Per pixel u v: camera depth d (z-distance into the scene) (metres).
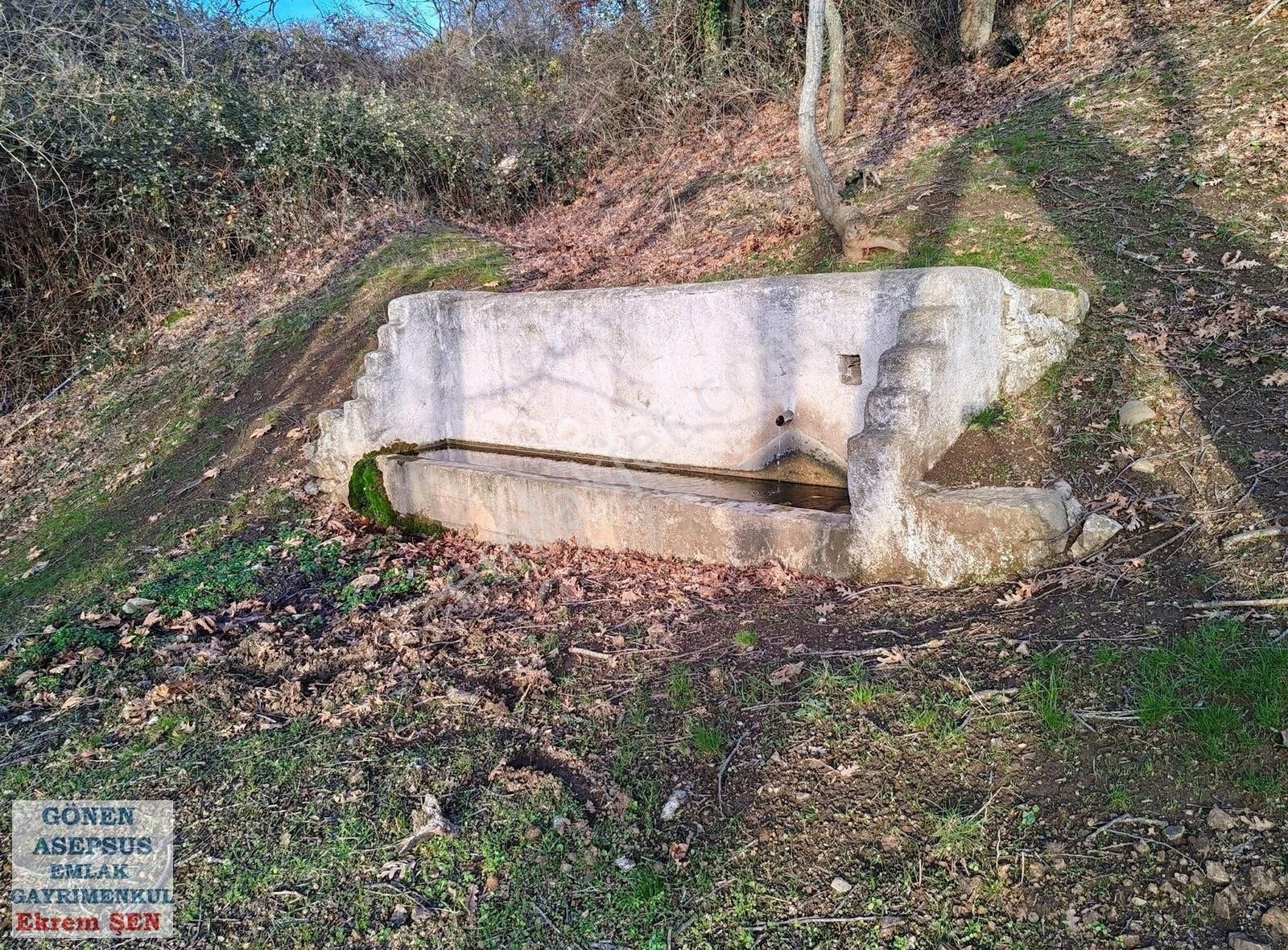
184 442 8.31
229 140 11.76
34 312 10.42
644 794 3.19
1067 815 2.69
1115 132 8.39
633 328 5.96
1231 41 9.35
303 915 2.88
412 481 6.59
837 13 11.80
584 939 2.65
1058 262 6.49
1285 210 6.27
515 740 3.64
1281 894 2.32
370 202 12.41
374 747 3.72
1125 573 3.83
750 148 13.16
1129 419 4.80
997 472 4.66
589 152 15.23
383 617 5.07
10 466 8.92
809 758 3.15
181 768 3.74
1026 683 3.25
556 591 5.09
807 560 4.62
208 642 4.96
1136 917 2.36
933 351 4.38
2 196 10.05
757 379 5.50
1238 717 2.82
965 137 9.85
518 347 6.64
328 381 8.55
